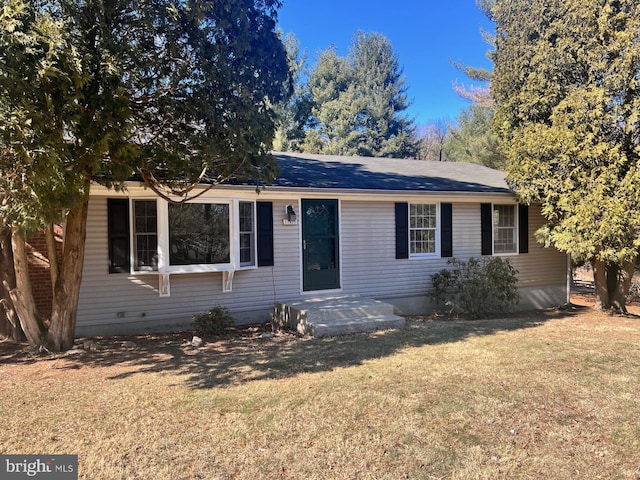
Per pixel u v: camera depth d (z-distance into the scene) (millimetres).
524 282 11828
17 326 7016
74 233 6316
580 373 5145
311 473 3025
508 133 10367
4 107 3869
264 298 8922
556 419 3891
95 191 7320
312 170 10852
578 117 8555
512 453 3305
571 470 3078
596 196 8305
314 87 33469
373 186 9672
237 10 5379
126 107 4754
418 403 4219
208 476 2984
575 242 8945
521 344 6566
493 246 11469
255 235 8781
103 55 4469
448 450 3340
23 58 3887
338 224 9711
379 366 5434
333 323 7574
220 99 5531
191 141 5930
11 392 4582
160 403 4262
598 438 3547
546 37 9469
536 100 9312
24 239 4754
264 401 4285
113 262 7582
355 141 32031
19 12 3889
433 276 10461
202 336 7484
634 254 8352
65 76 4137
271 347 6578
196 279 8258
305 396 4414
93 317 7473
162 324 7973
